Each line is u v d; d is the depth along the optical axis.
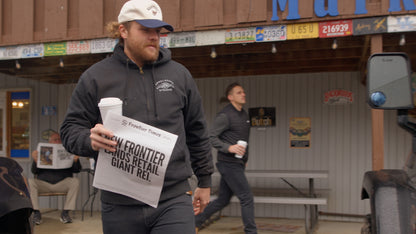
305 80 6.71
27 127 7.85
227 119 4.90
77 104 2.13
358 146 6.46
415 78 5.94
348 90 6.53
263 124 6.88
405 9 4.08
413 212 1.86
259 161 6.88
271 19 4.47
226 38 4.65
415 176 2.11
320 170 6.58
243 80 6.99
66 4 5.16
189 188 2.27
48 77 7.29
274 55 5.88
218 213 6.83
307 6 4.36
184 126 2.39
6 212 2.12
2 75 7.99
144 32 2.10
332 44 4.99
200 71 6.67
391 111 6.30
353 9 4.22
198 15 4.71
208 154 2.46
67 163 6.34
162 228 2.11
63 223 6.39
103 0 5.04
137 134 2.02
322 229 5.91
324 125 6.62
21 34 5.31
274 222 6.39
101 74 2.13
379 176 2.20
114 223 2.13
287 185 6.69
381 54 2.23
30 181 6.25
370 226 2.36
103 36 4.98
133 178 2.05
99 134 1.96
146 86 2.16
